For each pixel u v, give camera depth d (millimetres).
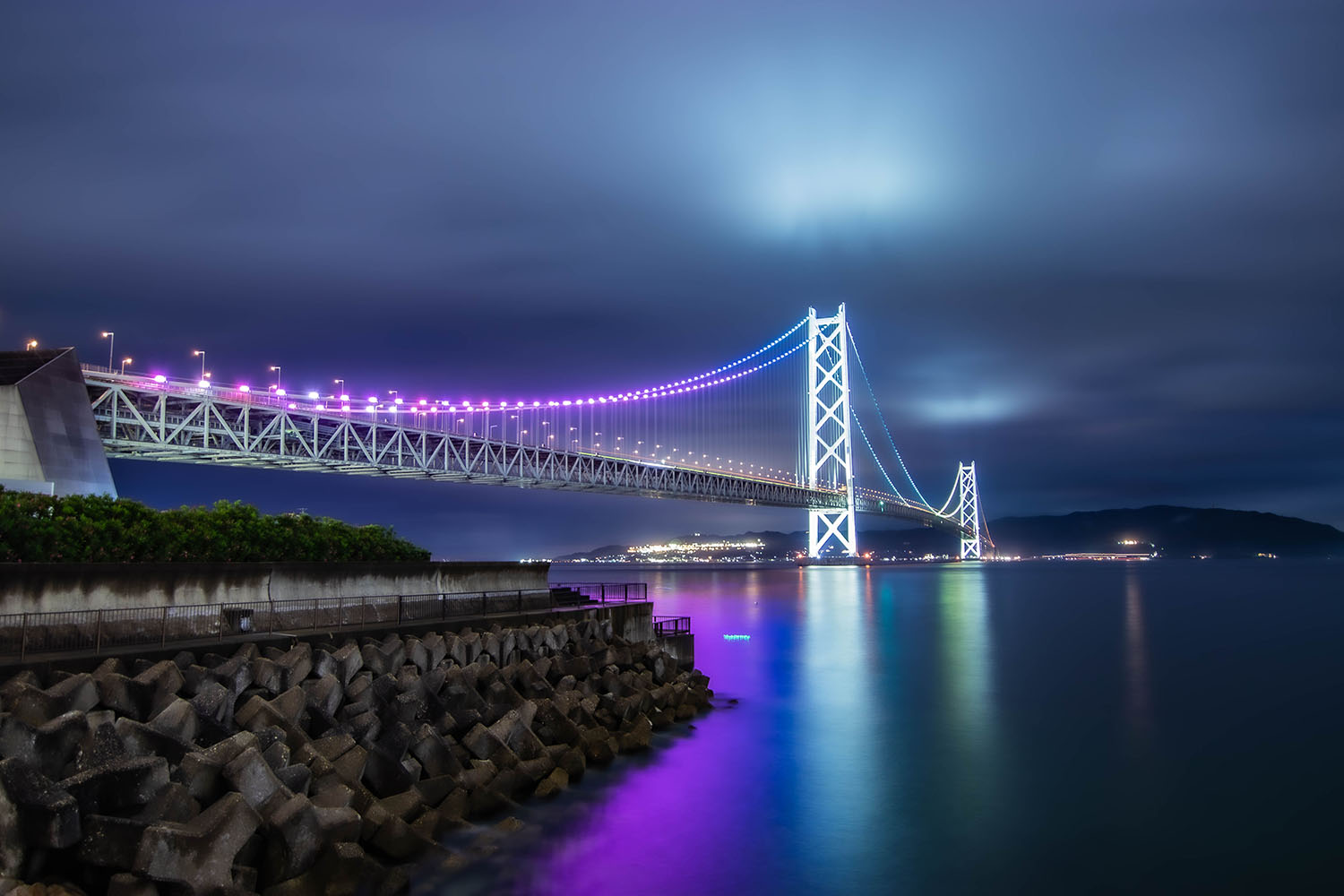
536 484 106500
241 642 15656
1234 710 28516
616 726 21547
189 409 75938
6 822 9055
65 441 29203
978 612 74875
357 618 20125
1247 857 15430
